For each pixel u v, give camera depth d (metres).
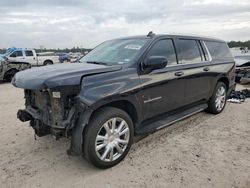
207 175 3.17
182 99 4.57
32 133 4.66
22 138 4.43
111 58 4.05
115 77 3.38
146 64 3.64
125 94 3.41
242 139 4.32
